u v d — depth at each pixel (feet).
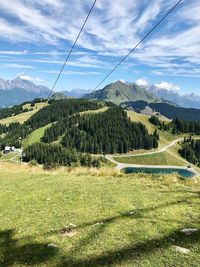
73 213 49.29
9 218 50.57
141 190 61.16
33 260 34.73
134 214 45.52
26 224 46.78
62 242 38.50
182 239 36.17
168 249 33.94
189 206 47.78
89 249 35.68
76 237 39.47
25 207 56.13
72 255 34.81
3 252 38.01
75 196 60.18
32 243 39.37
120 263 31.94
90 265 32.24
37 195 64.34
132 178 78.59
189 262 31.14
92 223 43.75
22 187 75.10
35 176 91.86
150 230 39.19
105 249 35.22
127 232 39.19
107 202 53.42
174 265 30.76
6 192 70.59
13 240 41.24
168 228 39.45
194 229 38.37
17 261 35.01
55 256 35.01
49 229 43.52
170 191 58.70
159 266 30.78
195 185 65.05
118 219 44.06
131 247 35.06
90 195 59.93
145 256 32.83
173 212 45.24
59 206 54.34
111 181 74.18
